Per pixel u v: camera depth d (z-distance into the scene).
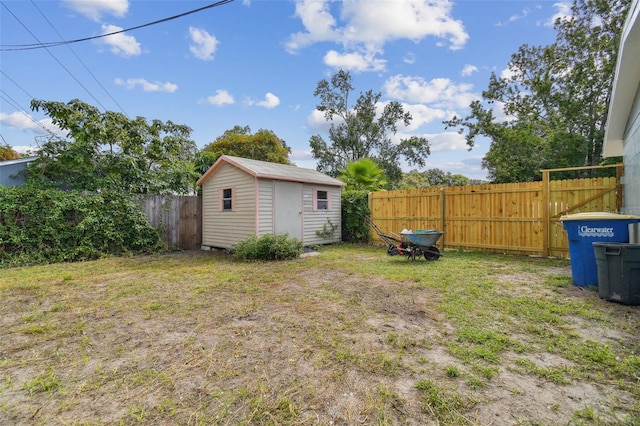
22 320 3.35
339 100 25.41
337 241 10.51
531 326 2.97
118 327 3.13
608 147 7.45
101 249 7.89
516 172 15.62
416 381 2.09
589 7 14.62
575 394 1.92
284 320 3.26
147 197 8.98
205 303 3.88
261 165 9.05
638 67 4.38
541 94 15.94
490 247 7.73
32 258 6.85
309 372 2.23
